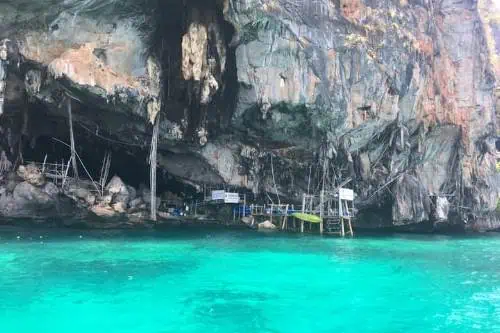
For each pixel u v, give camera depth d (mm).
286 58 28938
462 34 39844
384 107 32906
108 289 13781
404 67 33656
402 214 35438
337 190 33281
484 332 11219
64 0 23750
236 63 28250
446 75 38656
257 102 29016
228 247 23188
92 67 25016
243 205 35344
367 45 32188
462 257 22750
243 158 33625
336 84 30750
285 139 32219
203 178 34188
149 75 27266
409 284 15898
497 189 43344
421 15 36531
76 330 10516
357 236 32375
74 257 18281
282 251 22453
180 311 12047
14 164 28734
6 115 27734
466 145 39125
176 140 30266
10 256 18016
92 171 33625
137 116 27906
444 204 37562
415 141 36312
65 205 28453
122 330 10617
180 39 28109
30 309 11758
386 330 11266
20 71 25203
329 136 31734
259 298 13484
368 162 34906
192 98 28672
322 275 16844
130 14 25922
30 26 24312
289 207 36125
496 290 15258
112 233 27062
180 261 18453
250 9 26375
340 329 11234
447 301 13844
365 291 14742
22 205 27422
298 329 11102
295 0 28938
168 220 33594
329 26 30641
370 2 33156
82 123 28781
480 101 40031
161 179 35531
